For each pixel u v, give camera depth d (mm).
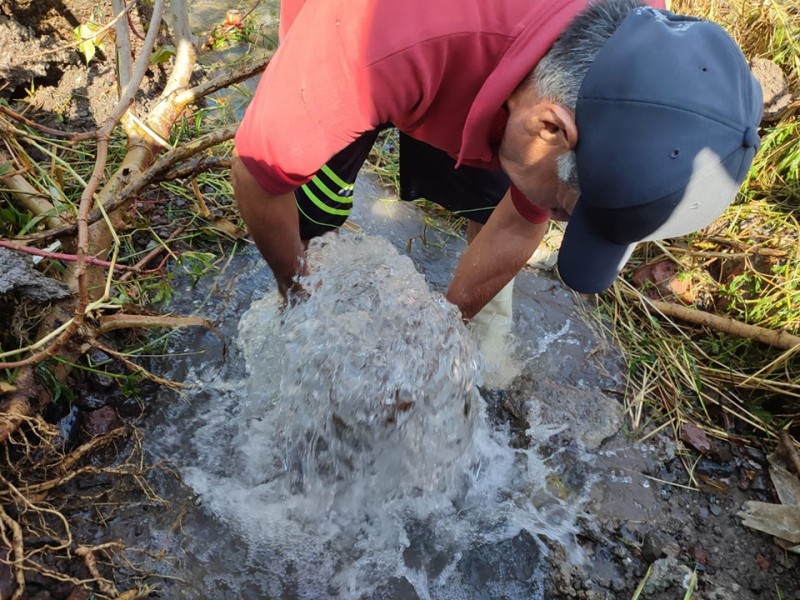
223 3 3244
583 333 2195
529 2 1127
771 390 2076
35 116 2342
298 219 1627
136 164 2041
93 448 1631
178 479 1645
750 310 2291
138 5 2525
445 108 1260
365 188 2574
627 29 1058
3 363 1454
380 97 1183
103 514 1546
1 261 1547
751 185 2635
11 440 1434
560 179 1176
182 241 2195
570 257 1211
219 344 1948
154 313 1971
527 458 1841
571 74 1075
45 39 2402
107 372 1778
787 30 3002
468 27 1123
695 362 2160
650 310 2307
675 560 1674
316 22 1188
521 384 1989
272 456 1722
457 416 1696
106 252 1860
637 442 1928
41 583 1383
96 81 2451
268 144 1261
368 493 1688
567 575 1624
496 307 2021
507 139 1196
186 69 2293
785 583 1683
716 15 3172
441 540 1648
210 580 1503
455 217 2525
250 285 2127
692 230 1135
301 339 1669
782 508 1784
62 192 1948
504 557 1638
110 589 1361
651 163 1025
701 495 1841
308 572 1549
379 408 1588
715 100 1023
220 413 1799
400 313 1644
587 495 1787
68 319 1646
